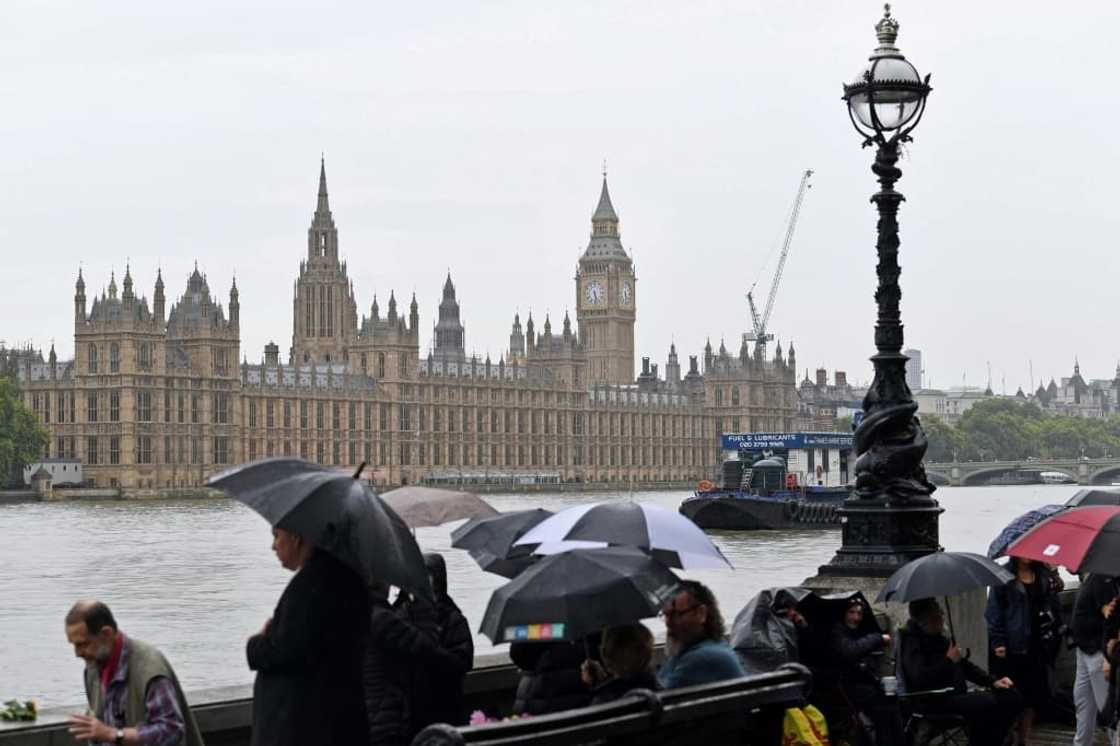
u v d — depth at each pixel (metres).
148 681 16.83
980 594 28.80
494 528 23.86
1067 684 32.91
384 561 16.34
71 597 90.56
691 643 19.94
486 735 15.11
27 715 18.81
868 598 27.84
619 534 21.03
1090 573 25.64
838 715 23.09
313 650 16.17
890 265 29.25
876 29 29.67
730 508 163.00
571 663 20.78
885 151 29.14
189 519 191.12
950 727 25.27
